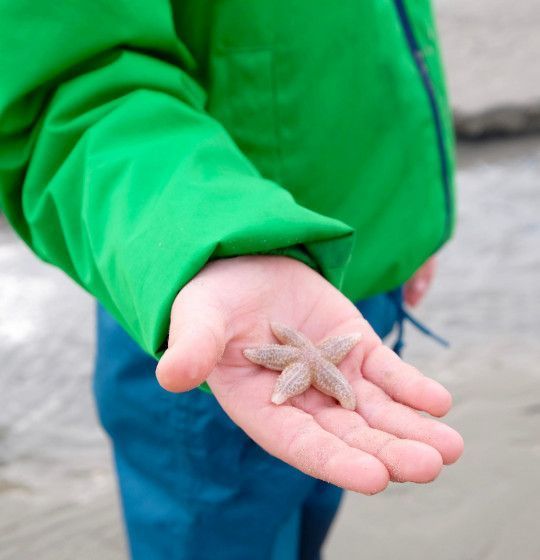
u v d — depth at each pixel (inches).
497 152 102.0
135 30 19.0
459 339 55.0
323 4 21.8
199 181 17.3
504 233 74.5
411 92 23.4
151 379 23.9
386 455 15.3
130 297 16.8
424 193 24.1
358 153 23.1
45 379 52.1
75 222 18.7
